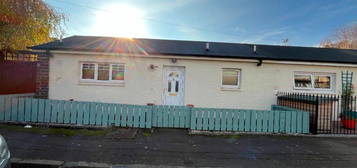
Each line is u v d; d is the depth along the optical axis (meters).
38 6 8.95
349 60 9.12
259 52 9.98
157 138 5.75
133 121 6.67
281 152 4.95
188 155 4.62
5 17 8.14
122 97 9.02
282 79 9.21
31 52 9.80
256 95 9.16
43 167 3.92
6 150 2.99
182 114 6.74
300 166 4.21
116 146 4.99
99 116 6.64
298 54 9.93
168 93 9.17
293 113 6.55
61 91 8.88
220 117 6.57
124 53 8.78
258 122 6.57
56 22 9.91
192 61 9.11
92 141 5.26
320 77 9.41
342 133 6.62
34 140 5.14
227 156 4.63
